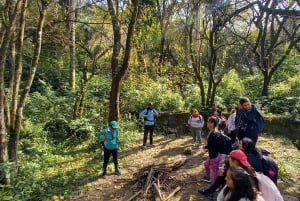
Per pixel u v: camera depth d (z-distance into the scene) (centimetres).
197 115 1062
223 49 1830
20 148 966
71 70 1559
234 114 806
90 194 725
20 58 805
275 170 469
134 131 1255
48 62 1880
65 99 1388
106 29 1602
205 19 1391
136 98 1434
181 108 1453
